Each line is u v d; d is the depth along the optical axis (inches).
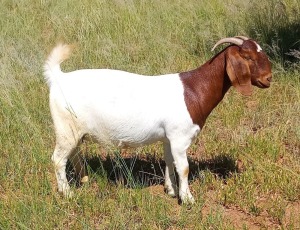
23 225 170.6
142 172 197.6
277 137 215.3
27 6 330.3
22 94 234.7
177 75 180.7
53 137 213.6
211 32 282.4
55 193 187.0
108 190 189.3
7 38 280.4
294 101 237.6
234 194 187.6
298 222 178.7
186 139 178.9
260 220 180.1
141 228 175.8
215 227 175.8
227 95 242.1
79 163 189.8
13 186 192.2
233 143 213.0
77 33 288.7
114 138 179.8
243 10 293.0
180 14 297.3
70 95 176.6
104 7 310.8
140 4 312.0
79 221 177.3
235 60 175.5
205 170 198.7
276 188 191.5
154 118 176.9
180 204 186.1
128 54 265.4
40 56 262.1
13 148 206.5
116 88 176.9
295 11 289.4
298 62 258.7
